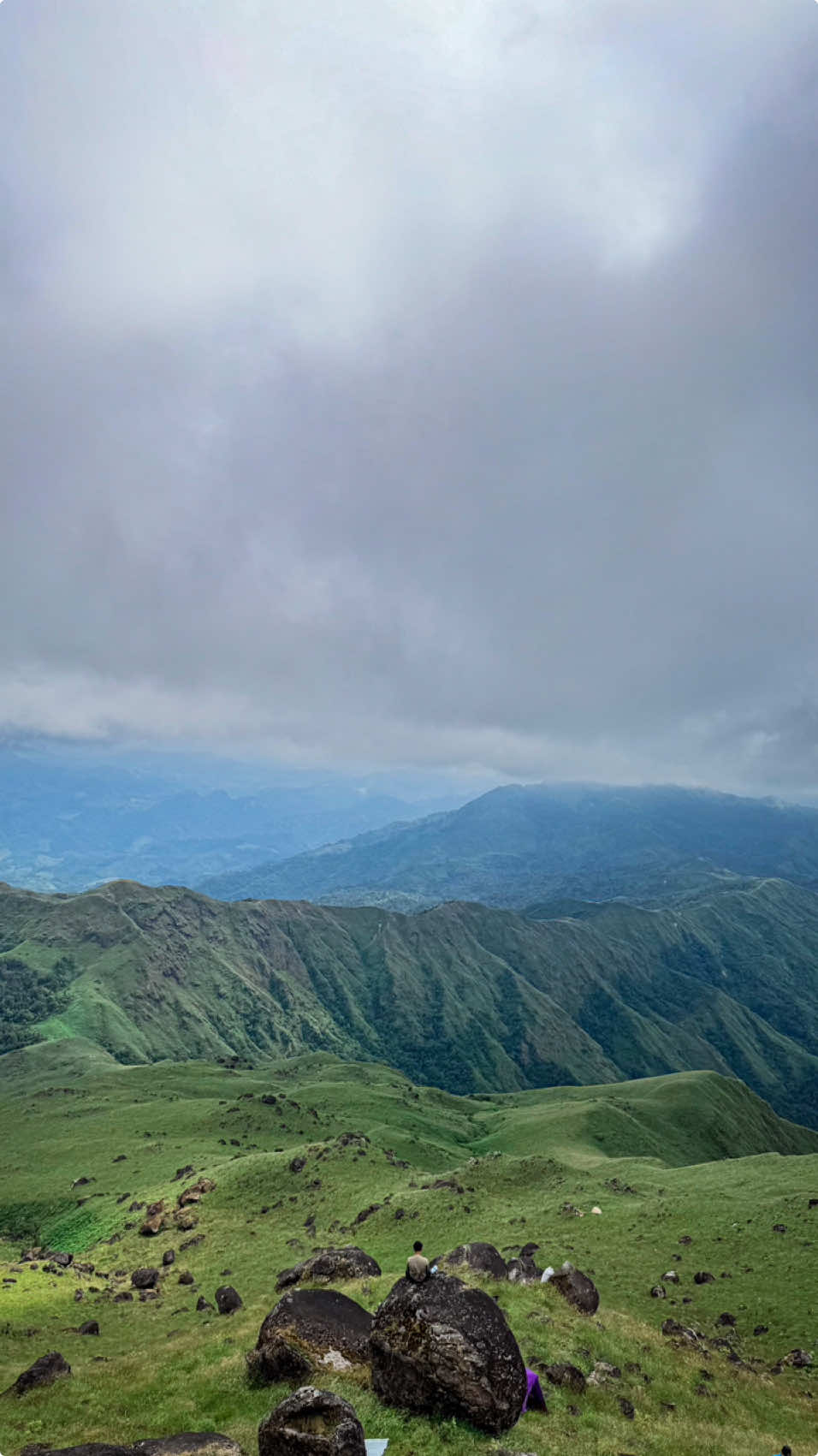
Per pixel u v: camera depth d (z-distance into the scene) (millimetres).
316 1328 30828
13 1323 58719
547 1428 25672
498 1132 177000
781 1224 74312
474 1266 42656
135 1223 105312
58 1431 28484
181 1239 94875
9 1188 137000
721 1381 36562
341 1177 107312
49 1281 76750
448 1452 22672
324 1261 47781
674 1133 194750
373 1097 188125
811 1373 45688
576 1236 76875
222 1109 169500
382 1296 38094
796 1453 29938
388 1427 23969
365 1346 29641
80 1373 36844
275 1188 106812
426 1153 140250
